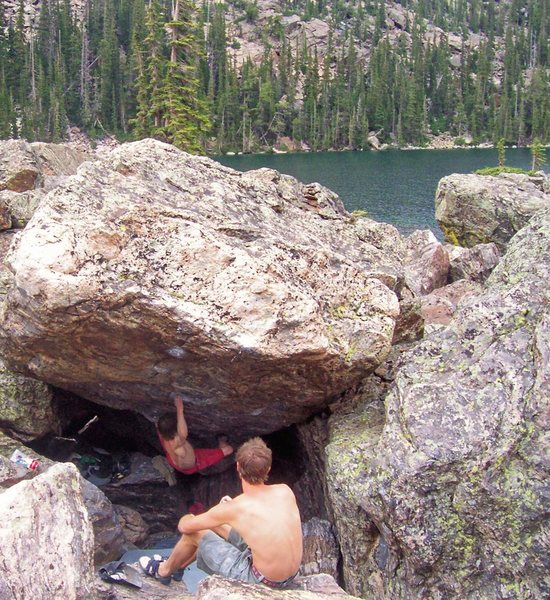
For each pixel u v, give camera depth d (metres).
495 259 20.58
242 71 167.62
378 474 7.14
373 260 10.64
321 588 6.28
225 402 8.76
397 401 7.50
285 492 6.27
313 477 9.54
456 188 28.36
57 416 9.70
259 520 6.06
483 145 162.25
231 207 10.09
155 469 9.73
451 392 7.19
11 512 5.54
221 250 7.71
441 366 7.61
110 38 146.88
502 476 6.71
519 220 27.22
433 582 6.86
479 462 6.76
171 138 52.53
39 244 7.39
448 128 175.62
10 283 7.97
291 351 7.73
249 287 7.63
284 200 11.70
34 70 135.38
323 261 8.62
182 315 7.43
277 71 187.25
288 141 152.88
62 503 5.83
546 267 8.15
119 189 8.97
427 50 199.62
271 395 8.57
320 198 13.23
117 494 9.48
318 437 9.05
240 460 6.23
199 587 5.86
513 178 30.67
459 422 6.98
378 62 183.62
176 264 7.66
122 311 7.52
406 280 10.74
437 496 6.85
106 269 7.49
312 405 8.87
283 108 157.62
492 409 6.98
